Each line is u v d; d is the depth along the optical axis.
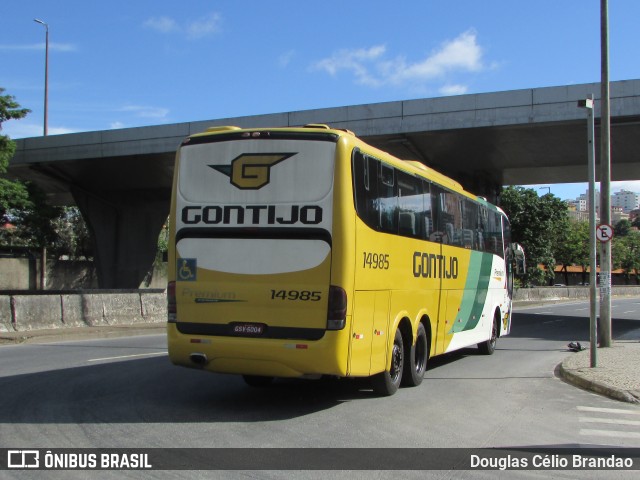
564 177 31.73
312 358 7.43
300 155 7.72
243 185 7.88
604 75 15.00
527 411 8.43
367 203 8.06
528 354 15.13
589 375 10.83
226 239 7.88
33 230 36.50
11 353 13.88
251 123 26.53
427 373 11.84
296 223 7.62
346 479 5.37
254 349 7.59
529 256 44.25
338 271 7.46
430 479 5.45
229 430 6.98
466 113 22.83
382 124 24.05
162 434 6.75
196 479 5.28
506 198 43.38
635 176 30.92
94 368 11.47
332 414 7.91
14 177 37.38
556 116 21.59
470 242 13.00
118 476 5.34
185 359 8.01
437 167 28.67
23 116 25.91
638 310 38.84
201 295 7.94
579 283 94.69
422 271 10.14
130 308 21.62
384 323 8.60
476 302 13.48
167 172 34.50
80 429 6.91
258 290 7.69
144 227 42.44
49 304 18.80
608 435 7.18
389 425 7.38
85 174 35.66
